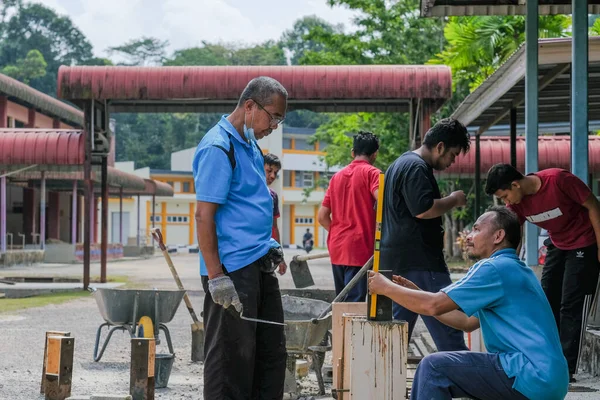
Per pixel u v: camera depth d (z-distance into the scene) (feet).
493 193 23.20
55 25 314.14
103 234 66.08
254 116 15.74
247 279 15.57
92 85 55.16
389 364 15.70
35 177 121.19
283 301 23.53
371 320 15.89
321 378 22.72
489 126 52.24
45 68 294.05
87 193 60.08
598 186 87.35
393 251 19.93
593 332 27.02
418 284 19.77
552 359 14.44
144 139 303.48
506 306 14.88
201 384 24.98
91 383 24.86
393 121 99.76
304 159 255.09
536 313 14.84
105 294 27.78
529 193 23.24
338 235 24.85
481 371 14.70
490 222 15.56
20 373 26.61
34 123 133.39
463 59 82.17
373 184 24.39
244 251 15.60
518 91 41.63
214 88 54.54
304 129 254.88
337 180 25.04
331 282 70.85
